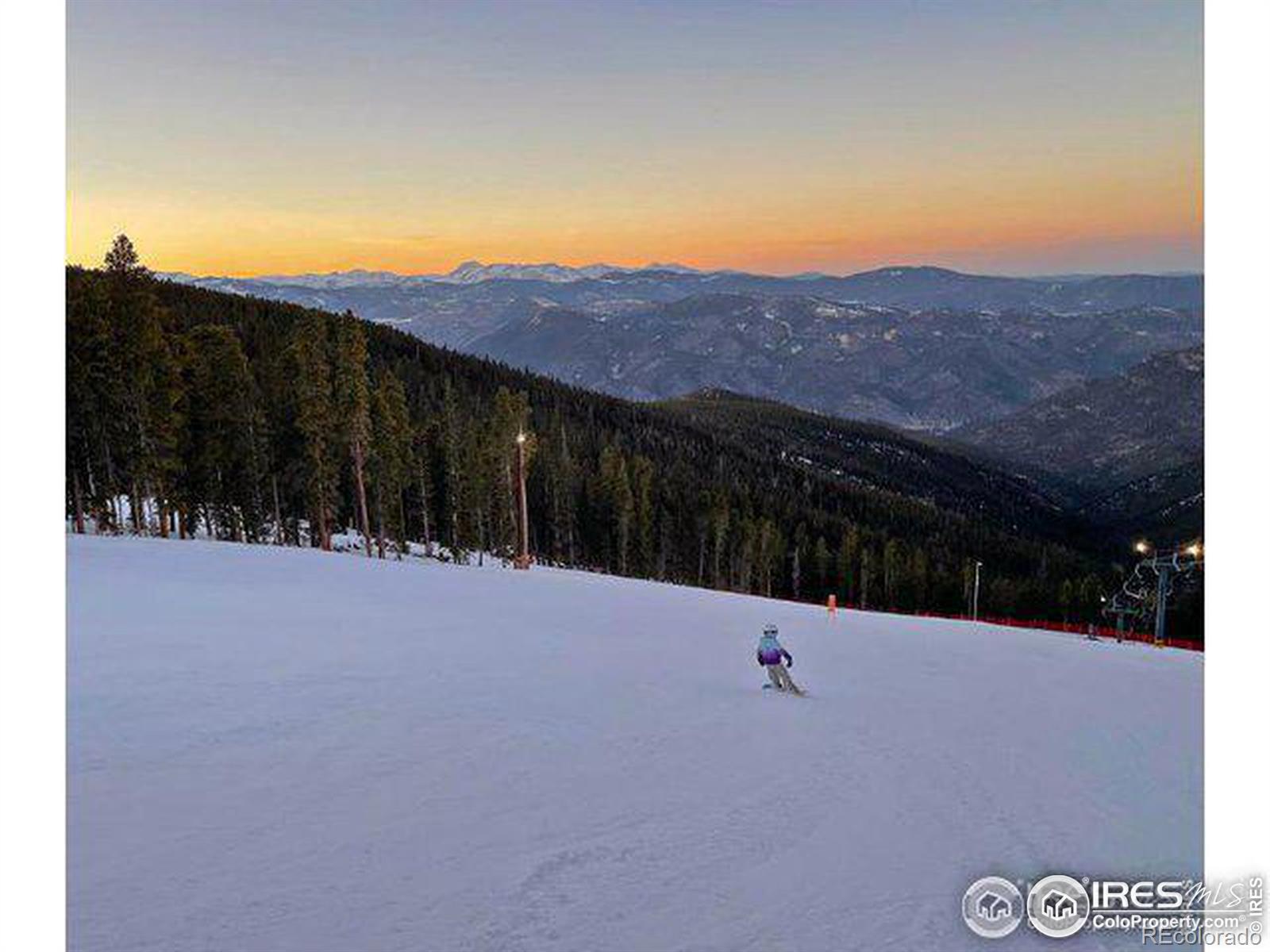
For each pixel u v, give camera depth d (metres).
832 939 5.06
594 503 104.50
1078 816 7.84
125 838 6.27
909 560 122.81
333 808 7.14
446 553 78.62
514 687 13.11
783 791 8.22
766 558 113.25
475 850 6.31
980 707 14.35
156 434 48.28
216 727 9.61
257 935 4.83
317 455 56.47
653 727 10.84
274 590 24.95
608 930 5.07
